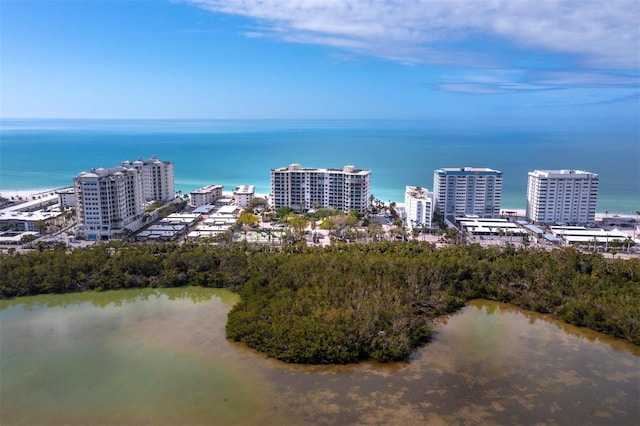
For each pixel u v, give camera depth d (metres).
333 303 169.62
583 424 116.94
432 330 169.00
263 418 117.44
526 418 118.94
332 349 143.00
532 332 168.00
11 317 178.25
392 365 143.75
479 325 173.75
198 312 183.00
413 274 194.38
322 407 122.00
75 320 175.25
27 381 133.62
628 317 161.25
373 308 160.75
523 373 140.00
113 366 141.25
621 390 131.50
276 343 147.00
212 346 154.00
